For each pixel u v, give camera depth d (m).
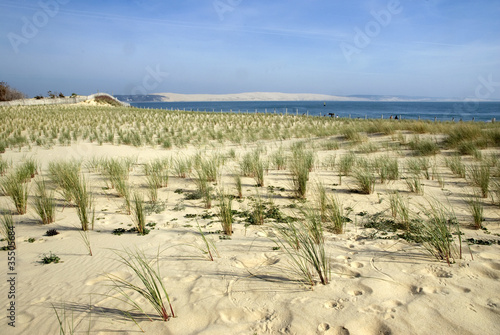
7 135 20.91
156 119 32.19
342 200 6.85
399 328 2.27
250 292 2.94
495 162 8.59
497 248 3.76
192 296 2.92
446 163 9.35
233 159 12.54
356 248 3.98
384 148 13.17
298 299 2.76
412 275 3.08
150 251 4.18
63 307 2.87
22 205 6.46
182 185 8.74
